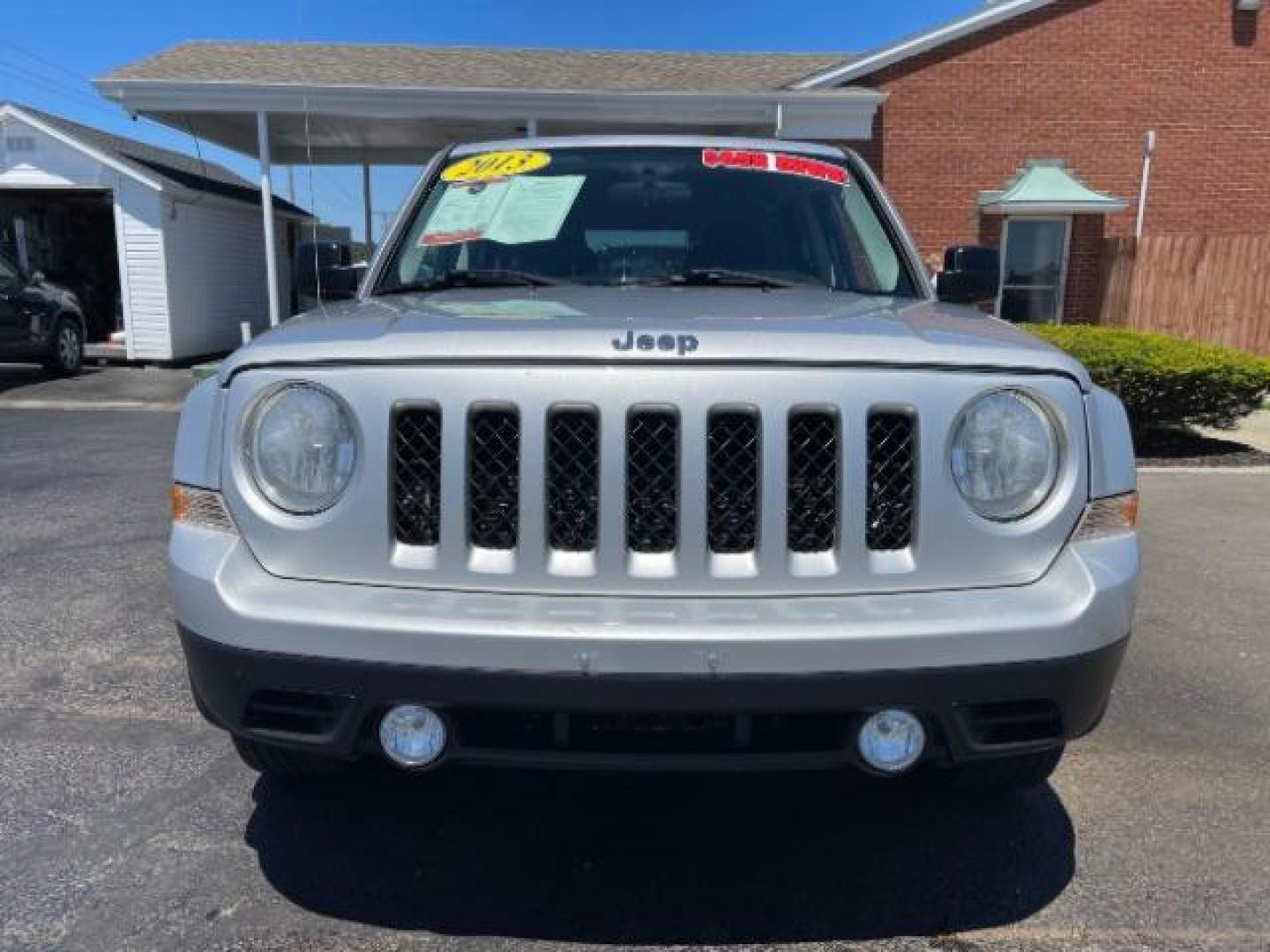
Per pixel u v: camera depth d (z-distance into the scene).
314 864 2.71
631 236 3.40
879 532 2.20
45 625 4.45
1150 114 14.66
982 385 2.18
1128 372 8.86
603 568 2.14
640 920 2.49
